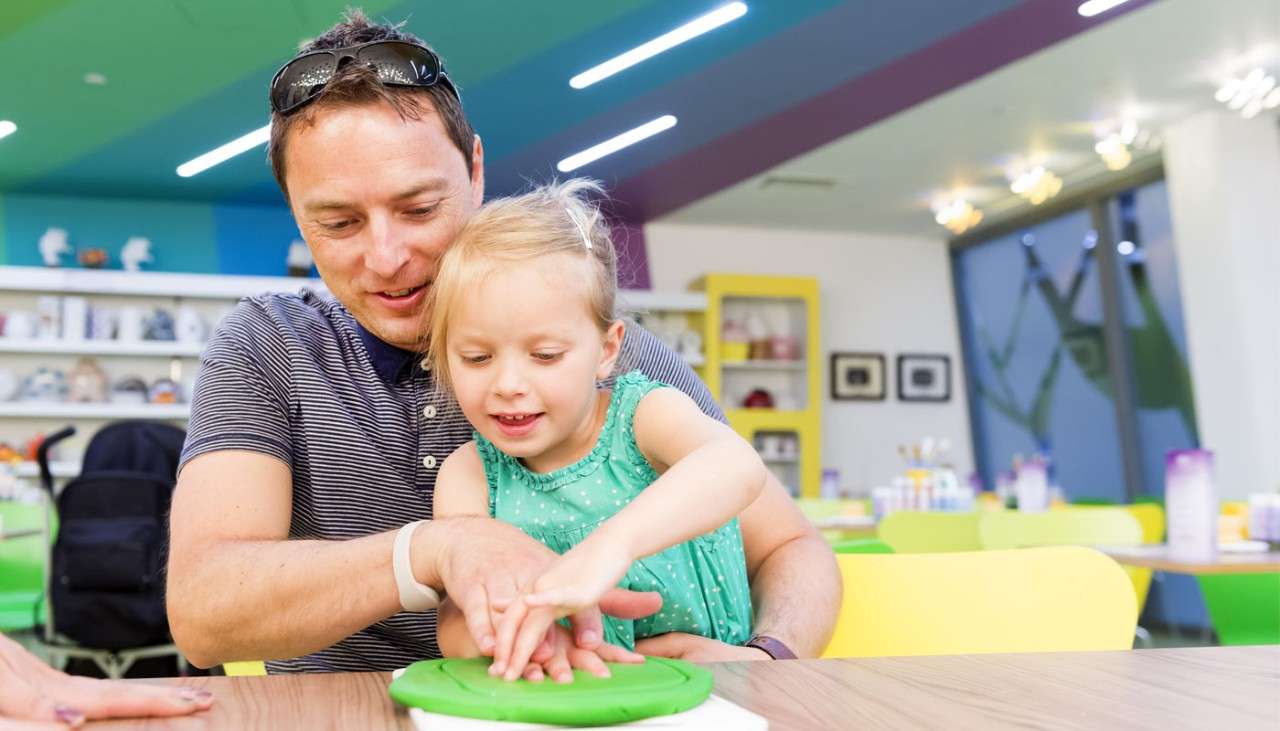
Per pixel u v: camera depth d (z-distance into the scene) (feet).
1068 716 1.97
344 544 2.90
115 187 22.02
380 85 3.40
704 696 2.10
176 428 12.88
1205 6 15.34
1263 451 19.63
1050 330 26.07
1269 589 9.14
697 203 24.72
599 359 3.39
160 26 14.49
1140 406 23.65
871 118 19.27
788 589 3.72
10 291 22.18
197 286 22.12
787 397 26.84
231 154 19.85
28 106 17.34
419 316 3.75
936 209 25.31
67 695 1.96
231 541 3.13
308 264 22.81
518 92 17.46
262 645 2.93
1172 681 2.29
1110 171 22.91
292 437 3.74
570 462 3.62
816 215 26.03
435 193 3.53
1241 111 19.29
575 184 3.82
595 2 14.40
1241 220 19.86
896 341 28.09
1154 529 13.60
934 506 14.71
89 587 11.25
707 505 2.71
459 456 3.74
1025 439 27.14
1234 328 19.83
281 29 14.69
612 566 2.39
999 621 3.89
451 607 2.85
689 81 17.26
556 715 1.94
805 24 15.31
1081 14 15.38
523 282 3.12
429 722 1.94
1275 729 1.87
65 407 21.16
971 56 16.71
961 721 1.93
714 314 25.84
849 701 2.11
